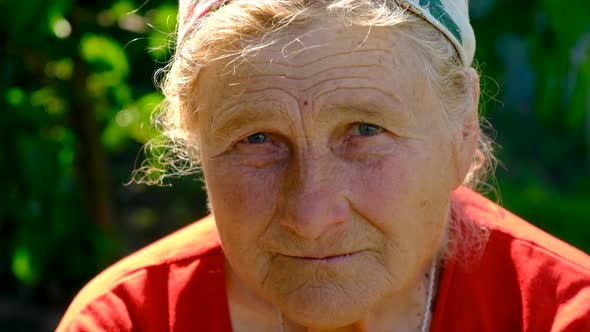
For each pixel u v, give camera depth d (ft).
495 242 6.61
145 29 10.78
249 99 5.36
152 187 20.63
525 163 26.43
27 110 10.69
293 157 5.47
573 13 10.66
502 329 6.39
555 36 11.08
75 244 12.12
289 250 5.55
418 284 6.48
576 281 6.29
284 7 5.18
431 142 5.62
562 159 26.94
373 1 5.28
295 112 5.29
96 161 12.60
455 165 6.00
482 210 6.84
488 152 7.13
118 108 12.06
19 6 9.70
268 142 5.56
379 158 5.45
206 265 6.68
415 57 5.46
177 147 6.75
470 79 6.02
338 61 5.24
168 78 6.14
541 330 6.27
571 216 17.93
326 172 5.40
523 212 17.97
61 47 10.88
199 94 5.69
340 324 5.66
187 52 5.60
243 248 5.70
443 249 6.50
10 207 10.73
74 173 12.50
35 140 10.68
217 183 5.68
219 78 5.46
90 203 12.69
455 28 5.70
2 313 15.01
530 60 11.51
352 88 5.28
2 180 10.63
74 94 11.59
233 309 6.65
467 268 6.48
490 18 11.47
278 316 6.56
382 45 5.31
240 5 5.27
